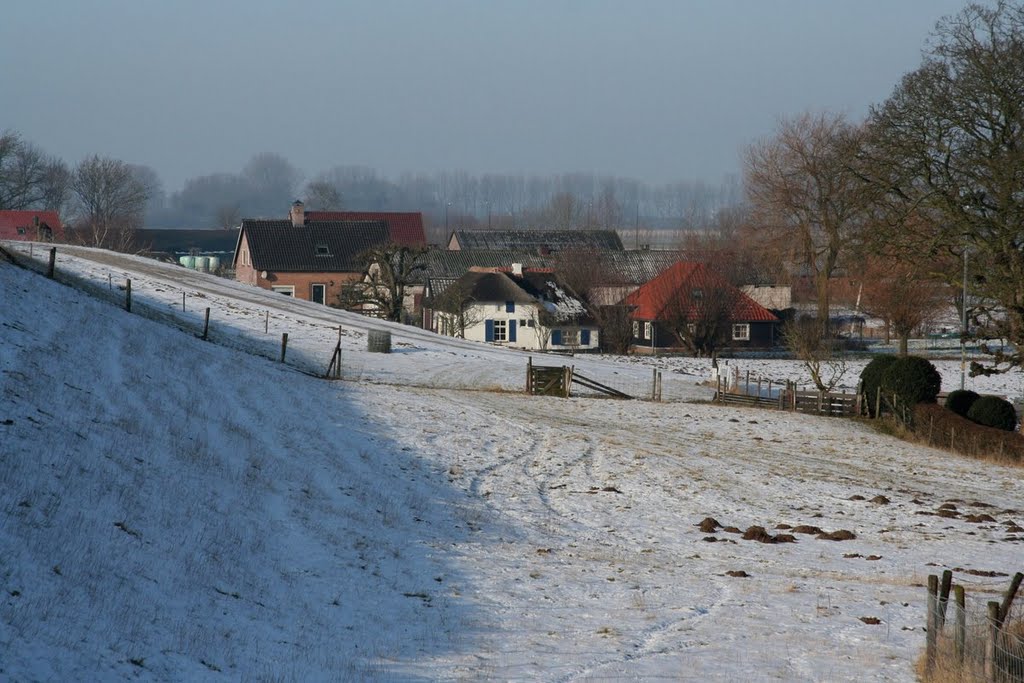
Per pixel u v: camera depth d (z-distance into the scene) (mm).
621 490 41938
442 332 135750
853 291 146500
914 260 62438
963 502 42188
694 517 37438
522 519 35875
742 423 64438
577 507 38469
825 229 128125
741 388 86250
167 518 26578
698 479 44719
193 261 178625
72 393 35875
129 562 22594
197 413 40312
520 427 56156
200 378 47812
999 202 56469
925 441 60781
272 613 22297
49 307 48750
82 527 23594
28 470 26125
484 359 87812
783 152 132500
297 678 18438
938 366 111250
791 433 61500
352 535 30109
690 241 196500
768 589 27422
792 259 135750
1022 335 59781
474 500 38250
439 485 39906
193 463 32875
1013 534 35625
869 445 58625
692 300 126750
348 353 80438
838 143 79875
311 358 74250
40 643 17219
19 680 15727
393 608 24016
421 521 33469
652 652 21594
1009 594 19359
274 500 31938
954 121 57875
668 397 77562
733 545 33031
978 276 60375
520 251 176750
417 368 78062
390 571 27156
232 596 22672
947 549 32906
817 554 31906
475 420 56625
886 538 34406
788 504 40312
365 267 131250
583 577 28281
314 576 25641
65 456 28484
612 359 107188
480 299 134375
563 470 45594
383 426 50625
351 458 41344
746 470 47656
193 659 18547
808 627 23812
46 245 113750
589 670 20188
